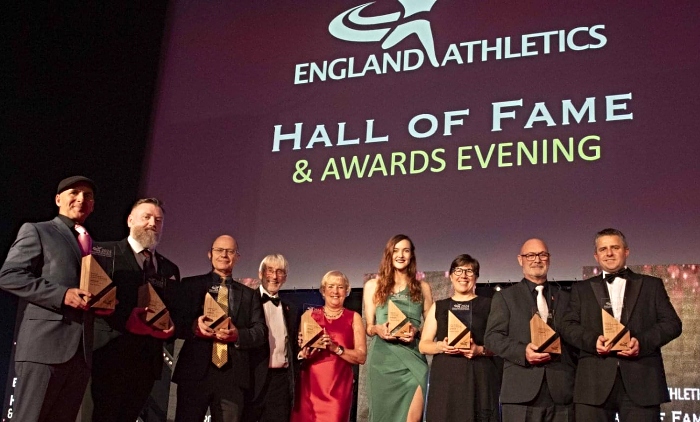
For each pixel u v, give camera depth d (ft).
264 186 18.19
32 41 18.98
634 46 16.20
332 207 17.56
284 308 14.15
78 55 19.26
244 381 12.97
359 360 13.85
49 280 11.16
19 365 10.91
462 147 16.96
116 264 12.39
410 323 13.38
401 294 14.07
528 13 17.33
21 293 10.78
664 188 15.21
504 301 12.75
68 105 19.04
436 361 13.12
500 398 12.34
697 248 14.73
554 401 12.01
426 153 17.19
